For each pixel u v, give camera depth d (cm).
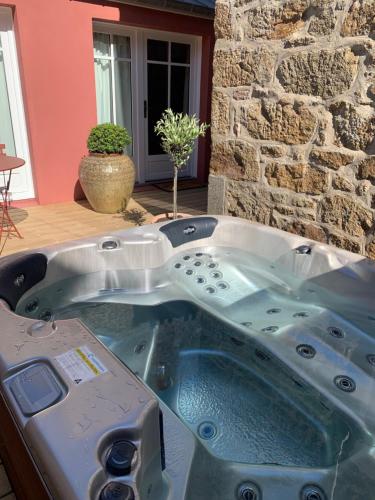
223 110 294
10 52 388
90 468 84
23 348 119
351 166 232
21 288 191
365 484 133
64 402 99
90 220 389
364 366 187
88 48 419
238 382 179
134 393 102
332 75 229
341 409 165
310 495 127
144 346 201
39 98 400
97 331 209
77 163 446
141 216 406
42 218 391
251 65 268
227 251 276
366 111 219
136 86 496
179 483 111
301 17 235
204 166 573
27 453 99
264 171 280
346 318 214
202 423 156
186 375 183
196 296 243
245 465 136
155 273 252
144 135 529
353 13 213
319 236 258
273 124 266
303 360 190
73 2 395
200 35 508
